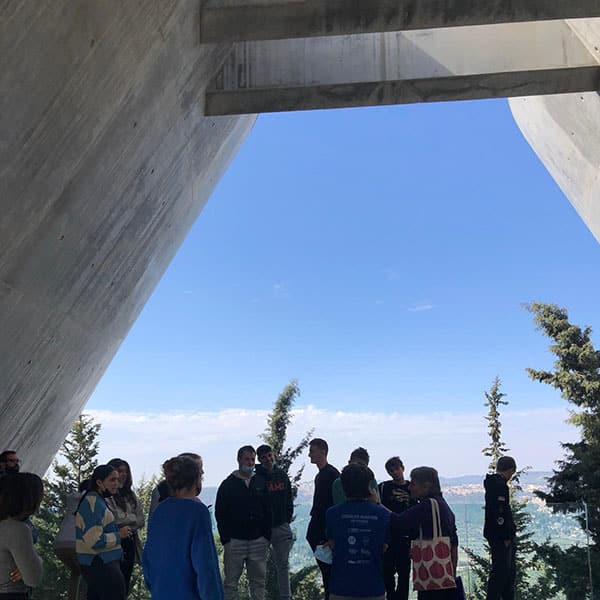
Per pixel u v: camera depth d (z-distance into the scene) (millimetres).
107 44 3961
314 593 7949
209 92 7230
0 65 3006
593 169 8008
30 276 4363
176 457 3172
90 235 5156
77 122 4012
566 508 7281
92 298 6012
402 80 7254
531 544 7227
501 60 7234
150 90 5141
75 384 7055
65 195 4336
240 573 5914
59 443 8211
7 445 6027
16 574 3320
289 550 6312
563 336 22797
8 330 4469
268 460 6309
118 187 5355
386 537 3713
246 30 5754
